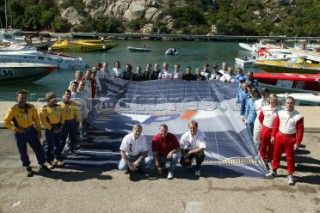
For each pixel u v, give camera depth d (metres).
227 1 107.06
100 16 87.19
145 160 6.05
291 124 5.62
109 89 9.73
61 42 40.88
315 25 82.00
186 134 6.08
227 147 6.78
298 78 16.78
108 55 37.34
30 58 23.38
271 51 31.75
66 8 91.56
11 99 16.86
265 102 7.05
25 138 5.74
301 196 5.37
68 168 6.26
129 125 7.88
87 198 5.22
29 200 5.14
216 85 9.93
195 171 6.01
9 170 6.18
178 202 5.13
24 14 82.69
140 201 5.15
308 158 6.95
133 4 90.81
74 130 6.63
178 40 68.00
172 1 94.94
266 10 110.12
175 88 9.85
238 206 5.05
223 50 47.16
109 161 6.49
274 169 5.98
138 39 68.00
